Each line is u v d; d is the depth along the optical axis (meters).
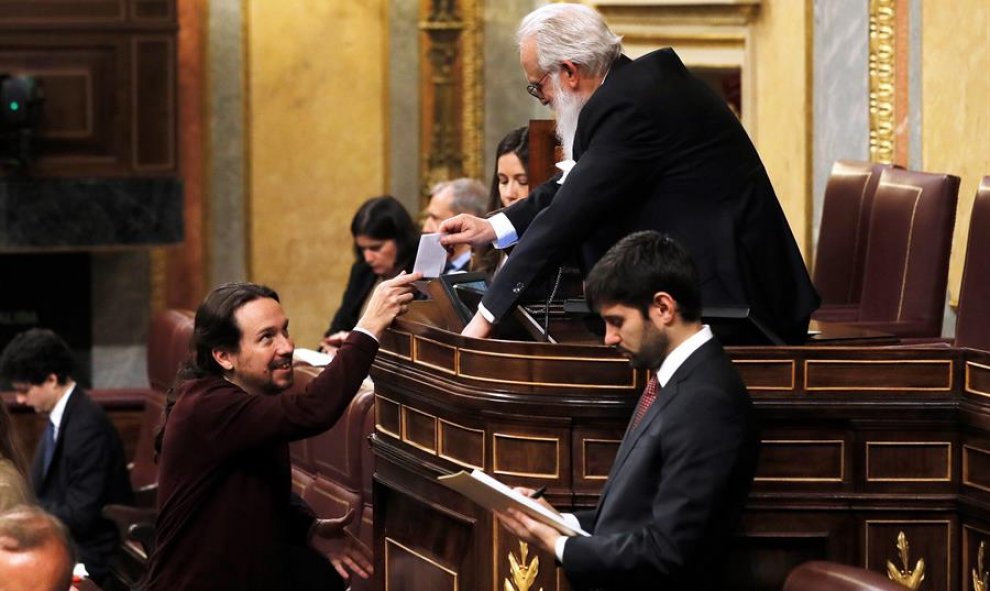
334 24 19.11
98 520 13.34
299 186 19.16
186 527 8.12
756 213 7.93
